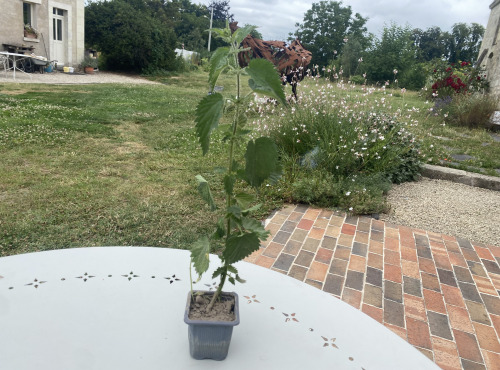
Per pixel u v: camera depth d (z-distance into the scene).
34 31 15.23
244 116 1.12
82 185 4.35
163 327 1.45
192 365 1.28
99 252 1.95
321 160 5.09
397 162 5.48
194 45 32.91
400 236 3.76
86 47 19.84
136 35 18.88
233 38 1.11
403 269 3.15
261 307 1.65
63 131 6.65
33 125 6.84
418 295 2.80
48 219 3.49
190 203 4.10
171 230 3.47
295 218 3.99
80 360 1.25
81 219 3.55
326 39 40.03
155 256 1.96
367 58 24.48
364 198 4.37
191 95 12.84
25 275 1.69
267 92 1.06
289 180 4.68
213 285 1.77
